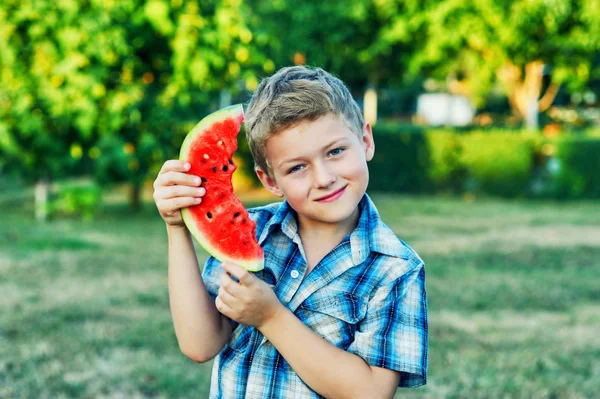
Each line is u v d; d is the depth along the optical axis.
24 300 5.46
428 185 14.95
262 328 1.67
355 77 18.52
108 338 4.59
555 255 7.79
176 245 1.83
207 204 1.78
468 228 9.70
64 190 9.73
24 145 9.57
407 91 30.25
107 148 9.45
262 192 13.91
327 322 1.76
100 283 6.07
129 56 9.59
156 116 9.74
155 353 4.38
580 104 26.78
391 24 15.09
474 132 14.62
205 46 9.71
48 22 9.16
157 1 9.35
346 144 1.70
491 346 4.66
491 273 6.85
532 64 16.39
